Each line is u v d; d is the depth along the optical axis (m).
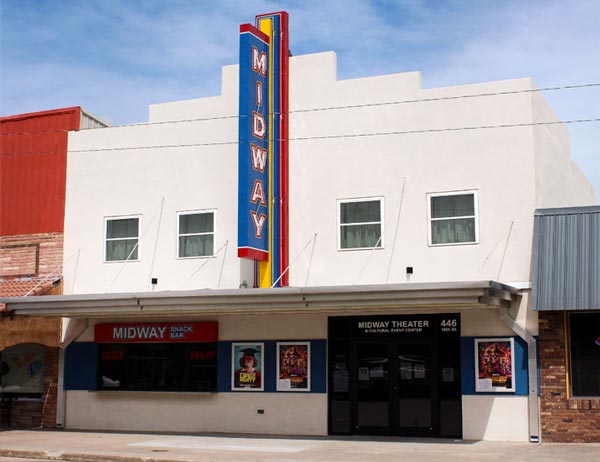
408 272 19.97
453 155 19.98
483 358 19.19
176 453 17.11
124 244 23.06
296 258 21.03
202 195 22.33
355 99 21.08
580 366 18.34
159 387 22.31
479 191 19.62
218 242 21.97
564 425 18.14
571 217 18.38
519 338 18.92
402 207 20.28
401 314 20.06
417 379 19.81
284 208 21.02
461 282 17.05
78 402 23.00
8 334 22.52
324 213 20.94
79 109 24.11
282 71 21.55
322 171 21.12
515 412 18.75
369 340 20.31
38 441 19.67
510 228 19.25
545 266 18.09
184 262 22.23
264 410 21.06
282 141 21.27
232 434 20.98
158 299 19.72
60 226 23.67
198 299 19.33
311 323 20.86
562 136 22.78
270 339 21.23
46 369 23.45
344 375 20.45
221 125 22.39
